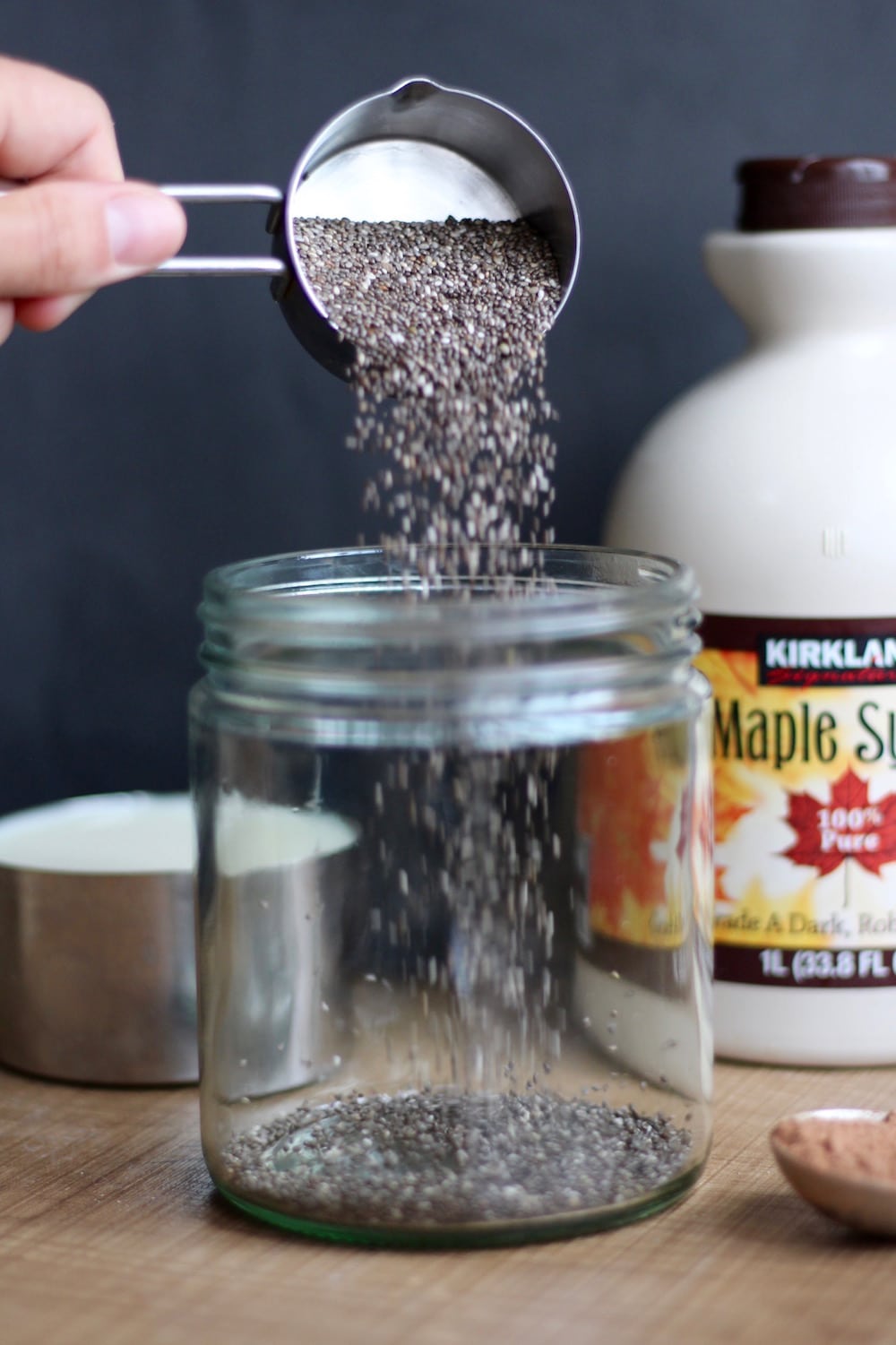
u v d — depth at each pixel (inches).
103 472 32.5
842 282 26.5
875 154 31.4
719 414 26.6
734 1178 24.8
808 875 26.5
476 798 24.7
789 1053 26.9
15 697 33.1
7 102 25.6
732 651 26.4
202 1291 23.0
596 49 31.3
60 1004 27.2
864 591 26.0
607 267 31.7
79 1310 22.8
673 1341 22.2
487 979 25.0
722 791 26.6
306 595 25.6
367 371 25.0
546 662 23.7
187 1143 25.9
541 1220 23.5
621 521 27.1
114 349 32.2
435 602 24.6
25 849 29.0
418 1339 22.3
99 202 23.7
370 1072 25.1
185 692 33.0
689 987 24.7
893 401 26.3
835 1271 23.1
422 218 26.3
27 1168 25.4
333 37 31.5
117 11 31.5
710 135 31.5
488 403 25.5
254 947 24.7
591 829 24.7
